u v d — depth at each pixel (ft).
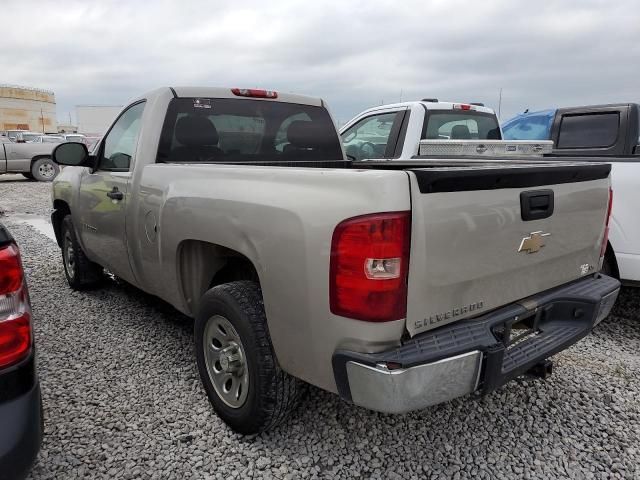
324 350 6.63
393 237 6.01
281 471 7.59
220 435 8.45
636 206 12.39
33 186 51.06
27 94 207.21
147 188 10.33
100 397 9.58
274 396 7.65
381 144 20.33
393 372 5.97
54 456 7.84
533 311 7.81
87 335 12.48
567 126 19.58
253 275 8.64
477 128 21.13
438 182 6.19
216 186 8.37
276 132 12.67
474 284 6.95
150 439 8.32
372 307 6.09
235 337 8.16
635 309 15.25
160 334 12.54
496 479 7.55
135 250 11.12
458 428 8.76
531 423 8.96
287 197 7.00
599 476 7.66
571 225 8.43
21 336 5.50
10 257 5.47
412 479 7.50
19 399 5.41
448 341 6.47
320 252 6.43
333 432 8.54
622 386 10.34
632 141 17.90
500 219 7.04
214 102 11.68
